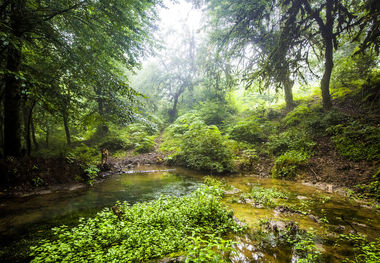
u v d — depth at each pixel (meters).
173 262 2.46
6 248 2.90
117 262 2.24
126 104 7.74
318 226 3.66
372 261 2.33
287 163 8.25
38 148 9.97
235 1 11.27
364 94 9.84
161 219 3.48
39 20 5.95
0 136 7.30
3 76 5.88
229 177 8.52
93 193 6.14
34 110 8.95
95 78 6.70
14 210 4.57
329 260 2.58
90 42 7.54
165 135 19.05
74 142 14.61
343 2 9.95
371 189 5.33
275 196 5.55
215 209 4.03
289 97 14.65
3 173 5.88
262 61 11.81
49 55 6.85
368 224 3.70
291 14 8.48
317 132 9.49
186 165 11.48
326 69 10.12
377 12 6.79
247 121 13.27
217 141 10.45
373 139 7.04
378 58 9.93
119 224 3.21
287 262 2.59
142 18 7.98
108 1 6.21
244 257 2.71
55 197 5.67
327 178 6.76
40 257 2.33
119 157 13.78
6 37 4.32
